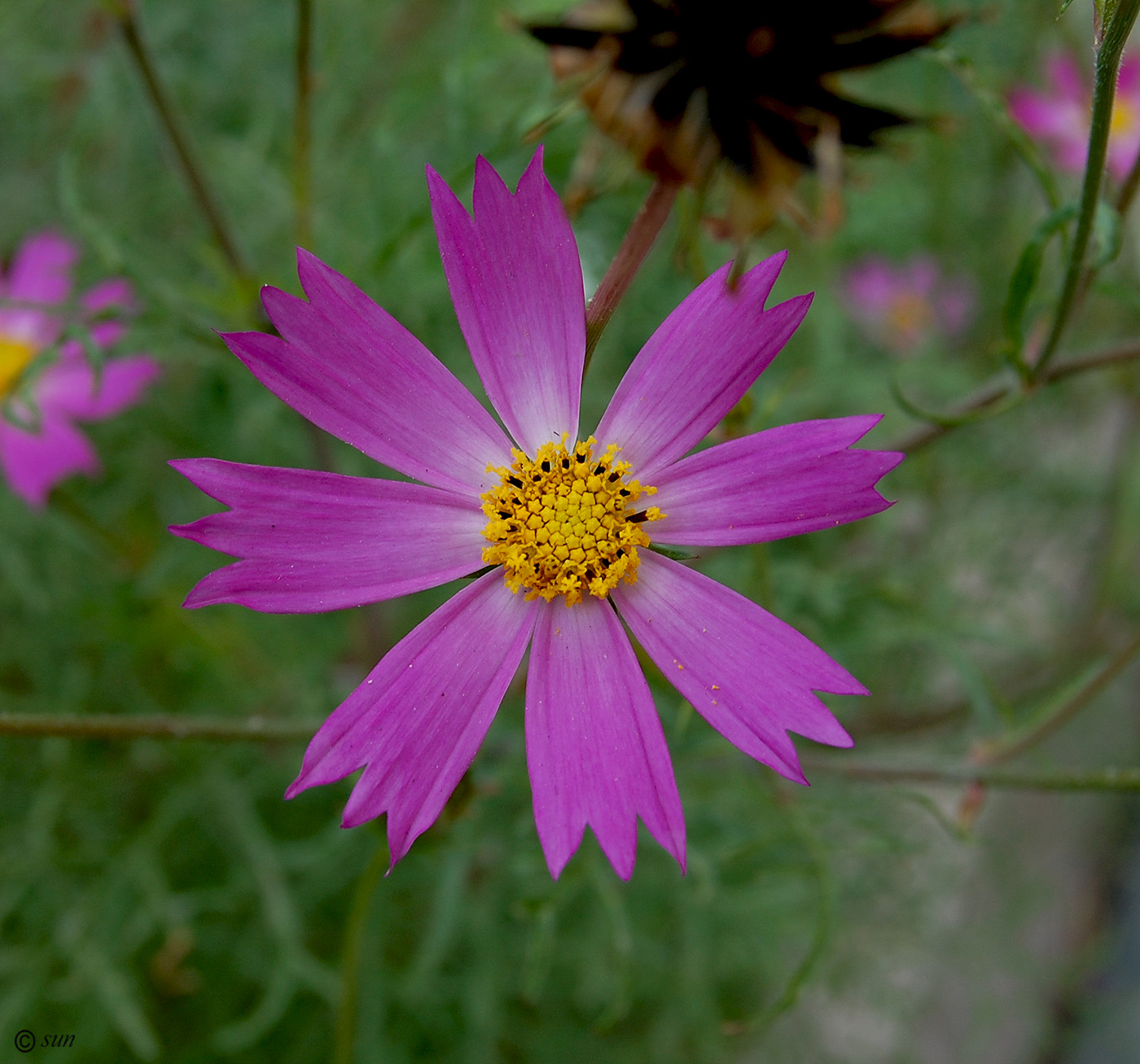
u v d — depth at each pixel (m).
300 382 0.16
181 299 0.22
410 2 0.31
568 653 0.17
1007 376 0.20
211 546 0.16
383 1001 0.30
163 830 0.28
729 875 0.28
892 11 0.15
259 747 0.29
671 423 0.17
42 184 0.33
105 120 0.29
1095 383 0.35
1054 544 0.40
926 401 0.33
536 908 0.21
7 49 0.30
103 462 0.31
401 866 0.30
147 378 0.26
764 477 0.16
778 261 0.16
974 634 0.26
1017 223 0.35
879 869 0.35
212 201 0.22
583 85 0.16
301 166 0.21
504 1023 0.32
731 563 0.27
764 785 0.21
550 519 0.17
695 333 0.17
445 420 0.17
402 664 0.16
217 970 0.32
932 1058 0.37
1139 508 0.34
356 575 0.16
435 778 0.16
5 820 0.30
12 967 0.28
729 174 0.16
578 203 0.17
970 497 0.36
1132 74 0.33
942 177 0.32
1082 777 0.20
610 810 0.16
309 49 0.20
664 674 0.17
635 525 0.17
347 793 0.27
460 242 0.16
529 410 0.17
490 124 0.28
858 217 0.34
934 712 0.34
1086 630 0.35
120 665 0.30
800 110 0.16
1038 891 0.36
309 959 0.27
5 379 0.26
